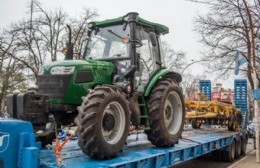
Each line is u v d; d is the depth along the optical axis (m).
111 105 5.61
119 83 6.23
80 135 5.17
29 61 26.06
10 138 4.15
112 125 5.63
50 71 6.01
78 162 5.14
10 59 26.50
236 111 13.89
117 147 5.59
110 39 7.02
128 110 5.82
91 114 5.14
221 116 12.95
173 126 7.34
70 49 7.14
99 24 7.16
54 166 4.52
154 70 7.16
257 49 16.95
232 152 11.88
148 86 6.79
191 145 7.71
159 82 7.02
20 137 4.23
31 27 25.83
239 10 16.80
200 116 12.03
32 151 4.20
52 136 6.00
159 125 6.70
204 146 8.77
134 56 6.65
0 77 26.62
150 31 7.32
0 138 4.05
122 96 5.71
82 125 5.15
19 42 25.84
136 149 6.77
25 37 25.88
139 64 6.82
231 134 11.64
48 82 5.99
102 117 5.31
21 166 4.19
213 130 12.95
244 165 11.21
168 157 6.57
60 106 5.81
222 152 11.63
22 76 26.81
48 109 5.51
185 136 9.93
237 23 17.72
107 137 5.57
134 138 8.35
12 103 5.29
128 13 6.81
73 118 6.20
